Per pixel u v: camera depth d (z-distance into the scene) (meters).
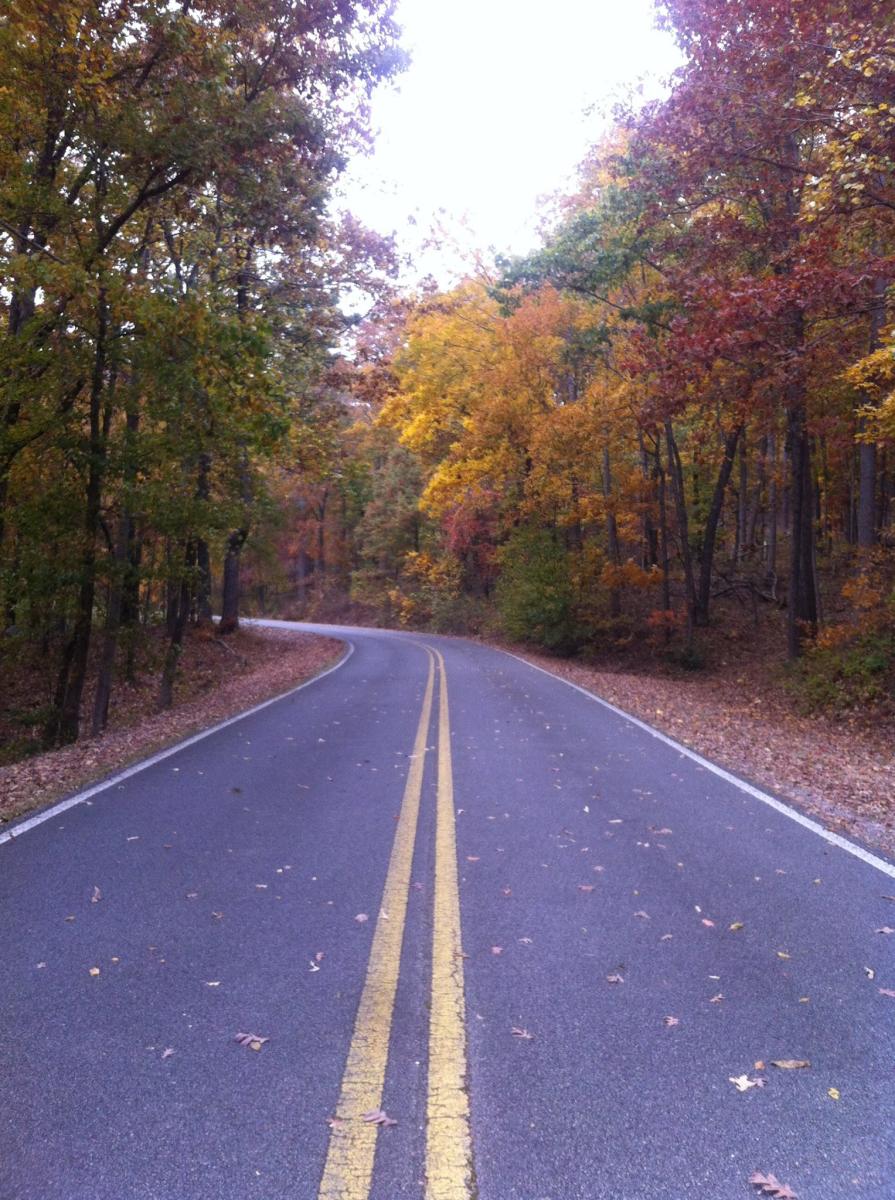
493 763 10.11
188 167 12.89
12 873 5.94
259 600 72.81
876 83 10.88
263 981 4.27
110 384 14.24
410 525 55.53
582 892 5.65
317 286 20.38
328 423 24.14
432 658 27.58
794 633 20.61
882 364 12.64
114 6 11.41
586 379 28.25
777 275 15.01
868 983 4.33
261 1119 3.12
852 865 6.34
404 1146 2.98
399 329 28.66
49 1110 3.16
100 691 15.38
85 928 4.94
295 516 60.59
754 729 14.61
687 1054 3.62
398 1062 3.54
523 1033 3.79
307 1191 2.76
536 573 29.64
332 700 16.59
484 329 28.80
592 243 19.55
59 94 11.69
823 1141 3.04
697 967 4.50
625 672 26.92
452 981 4.30
